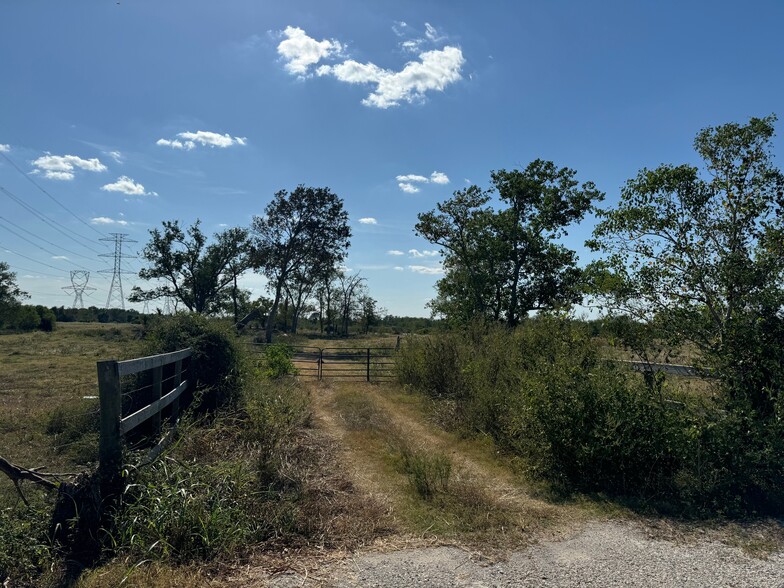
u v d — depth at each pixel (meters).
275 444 7.30
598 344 8.55
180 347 8.92
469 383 11.34
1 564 3.92
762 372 6.76
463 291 26.98
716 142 7.76
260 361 16.86
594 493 6.42
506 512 5.70
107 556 4.34
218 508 4.82
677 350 7.88
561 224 25.75
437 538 4.96
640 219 8.02
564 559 4.56
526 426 7.51
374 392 15.14
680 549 4.83
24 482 5.87
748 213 7.30
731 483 6.00
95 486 4.77
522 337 10.92
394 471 7.27
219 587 3.90
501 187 25.80
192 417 8.27
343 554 4.55
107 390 4.98
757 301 6.92
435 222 26.83
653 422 6.52
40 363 20.88
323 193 46.97
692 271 7.59
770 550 4.83
